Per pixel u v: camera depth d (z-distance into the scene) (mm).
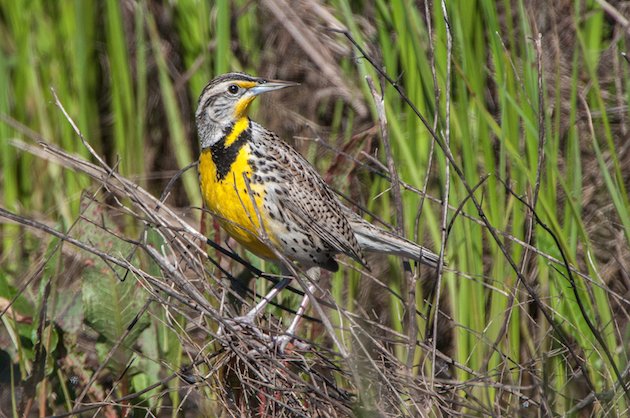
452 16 10633
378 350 9188
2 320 10602
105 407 10047
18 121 13508
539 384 9359
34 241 12461
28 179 13305
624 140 11617
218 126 9648
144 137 13273
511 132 10516
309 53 12859
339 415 8953
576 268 9867
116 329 9984
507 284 10141
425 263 9953
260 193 9578
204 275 9250
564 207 11000
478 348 9977
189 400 10359
